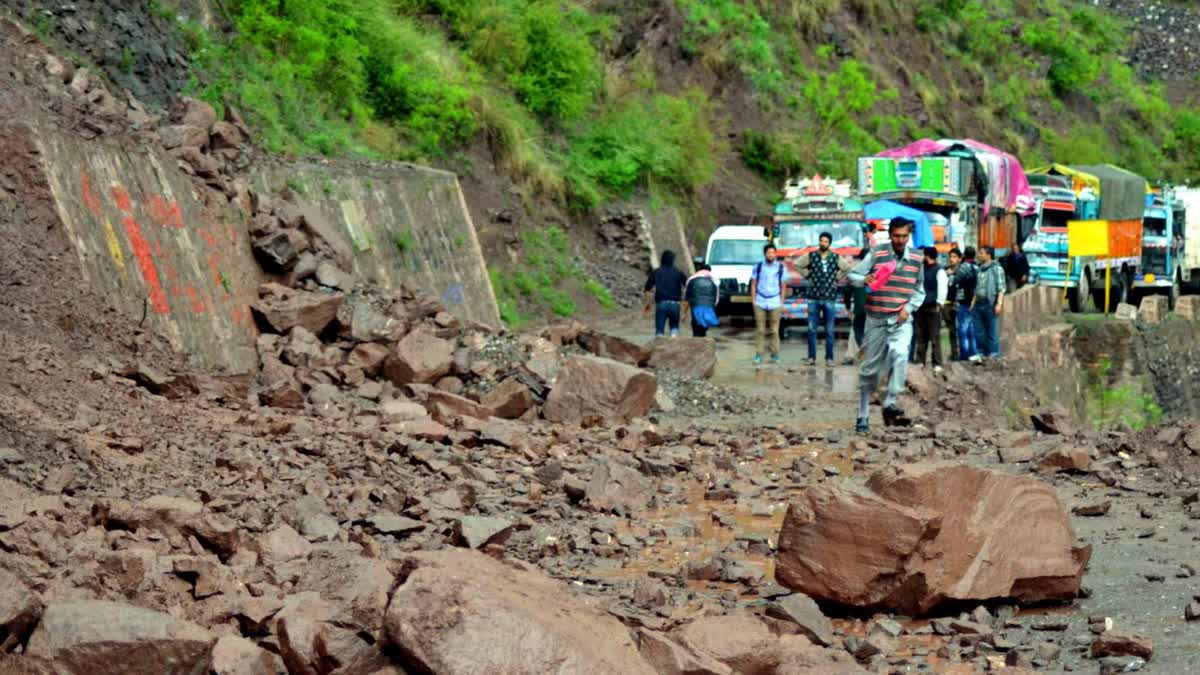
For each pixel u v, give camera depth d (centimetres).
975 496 744
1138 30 9475
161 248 1655
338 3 3362
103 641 516
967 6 7569
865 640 671
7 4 2078
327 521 859
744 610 740
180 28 2580
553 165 4103
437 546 859
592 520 1027
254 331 1791
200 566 658
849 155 5725
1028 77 7638
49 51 1877
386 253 2488
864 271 1594
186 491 899
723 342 3023
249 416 1295
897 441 1506
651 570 849
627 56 5256
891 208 3197
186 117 2198
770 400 1955
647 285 2577
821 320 3416
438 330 1881
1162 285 4778
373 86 3494
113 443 997
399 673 507
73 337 1361
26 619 524
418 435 1308
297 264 1933
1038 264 3853
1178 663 620
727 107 5575
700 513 1084
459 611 502
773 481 1234
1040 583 748
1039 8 8325
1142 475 1212
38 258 1409
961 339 2431
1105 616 719
